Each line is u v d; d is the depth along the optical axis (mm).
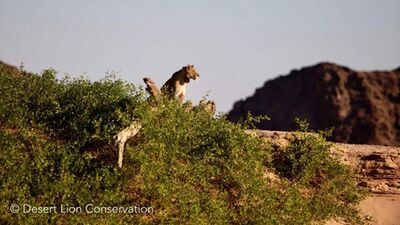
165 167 62625
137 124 62938
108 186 60531
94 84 69625
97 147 64938
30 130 65812
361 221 72000
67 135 66312
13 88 69812
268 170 71938
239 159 67375
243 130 69438
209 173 66188
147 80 64812
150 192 61000
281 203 67562
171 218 60625
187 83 68062
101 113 66250
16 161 60969
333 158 76000
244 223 64812
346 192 73375
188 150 65812
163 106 64938
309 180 73375
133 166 62344
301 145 73750
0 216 56406
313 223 69375
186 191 62531
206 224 61406
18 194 57781
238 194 66500
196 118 68125
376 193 75875
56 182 59781
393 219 73562
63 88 70812
